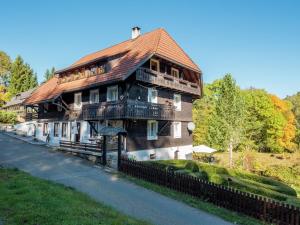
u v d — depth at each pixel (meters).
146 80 24.08
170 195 14.34
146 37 29.30
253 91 48.62
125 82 23.89
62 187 13.21
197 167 20.61
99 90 27.25
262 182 20.62
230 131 32.41
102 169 19.47
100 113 24.17
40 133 36.62
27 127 40.66
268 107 46.81
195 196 14.72
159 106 25.14
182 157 31.34
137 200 13.13
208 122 41.62
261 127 45.59
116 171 19.14
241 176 21.53
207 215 11.91
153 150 27.11
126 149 24.02
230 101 33.28
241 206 12.84
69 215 8.59
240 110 32.91
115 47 33.69
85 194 12.78
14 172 15.10
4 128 45.50
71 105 31.06
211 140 36.94
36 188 11.56
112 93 25.83
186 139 32.34
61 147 27.09
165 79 26.97
